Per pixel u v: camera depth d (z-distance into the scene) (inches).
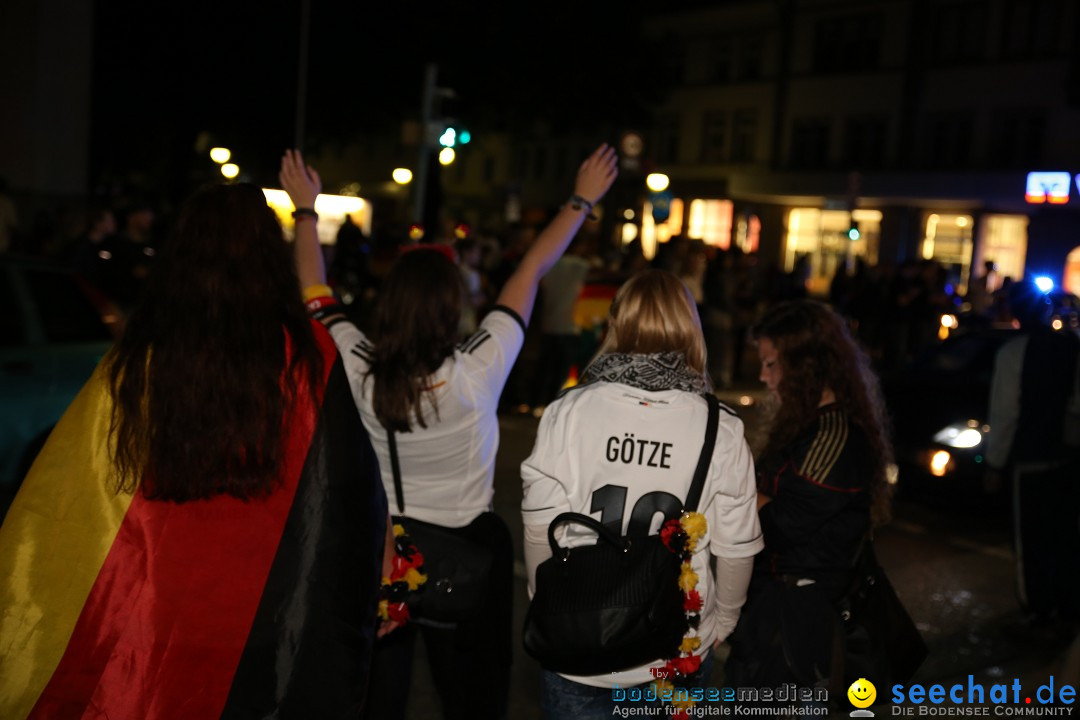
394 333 114.7
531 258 127.1
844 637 114.7
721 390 566.6
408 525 116.0
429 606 114.8
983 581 249.8
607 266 551.2
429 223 455.8
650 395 98.3
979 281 668.1
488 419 119.0
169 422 77.5
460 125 450.6
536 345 635.5
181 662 78.6
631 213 971.3
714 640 104.0
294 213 136.6
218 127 1296.8
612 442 97.6
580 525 98.6
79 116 786.8
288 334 82.0
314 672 80.6
